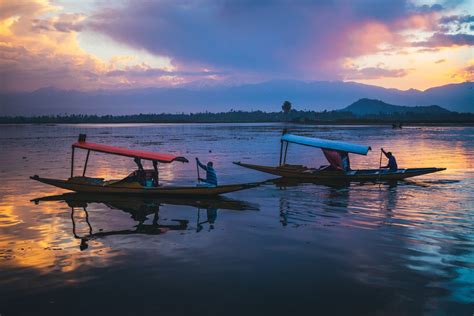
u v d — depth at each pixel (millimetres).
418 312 7156
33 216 14336
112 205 16172
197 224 13141
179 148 47625
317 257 9859
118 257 9992
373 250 10320
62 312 7230
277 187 20375
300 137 24734
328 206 15695
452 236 11453
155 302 7578
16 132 105062
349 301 7570
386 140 58875
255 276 8734
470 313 7102
